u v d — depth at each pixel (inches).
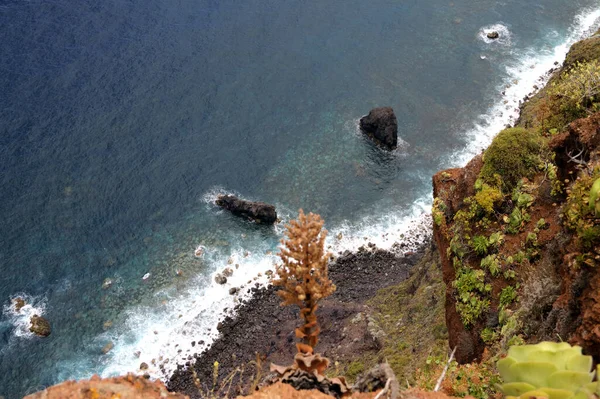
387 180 2348.7
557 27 3063.5
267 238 2126.0
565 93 1044.5
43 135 2384.4
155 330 1846.7
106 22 2910.9
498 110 2623.0
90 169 2297.0
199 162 2363.4
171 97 2591.0
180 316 1884.8
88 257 2049.7
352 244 2103.8
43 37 2792.8
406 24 3068.4
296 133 2509.8
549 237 824.3
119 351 1792.6
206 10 3043.8
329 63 2819.9
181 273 2017.7
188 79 2674.7
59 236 2098.9
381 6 3179.1
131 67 2696.9
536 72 2795.3
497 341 803.4
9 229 2098.9
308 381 287.7
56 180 2250.2
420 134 2532.0
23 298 1921.8
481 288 869.8
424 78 2775.6
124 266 2033.7
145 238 2117.4
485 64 2849.4
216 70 2728.8
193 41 2854.3
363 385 289.7
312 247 382.3
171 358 1763.0
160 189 2261.3
